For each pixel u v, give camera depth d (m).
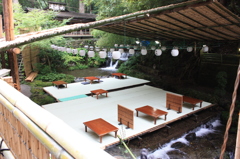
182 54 12.91
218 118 7.18
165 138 5.35
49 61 14.02
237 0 8.81
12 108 1.54
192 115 6.91
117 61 18.08
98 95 8.38
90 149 0.80
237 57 9.13
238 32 6.99
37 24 11.80
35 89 9.87
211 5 4.48
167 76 12.96
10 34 4.29
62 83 9.37
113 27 8.33
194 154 4.89
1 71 3.87
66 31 4.39
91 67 18.20
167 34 8.66
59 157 0.89
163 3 8.73
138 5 9.32
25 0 21.36
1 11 15.78
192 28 6.96
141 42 12.21
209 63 10.55
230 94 9.12
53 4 19.66
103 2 12.09
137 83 10.56
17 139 1.72
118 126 5.41
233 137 5.73
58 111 6.49
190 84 11.23
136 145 4.98
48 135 1.05
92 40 18.17
